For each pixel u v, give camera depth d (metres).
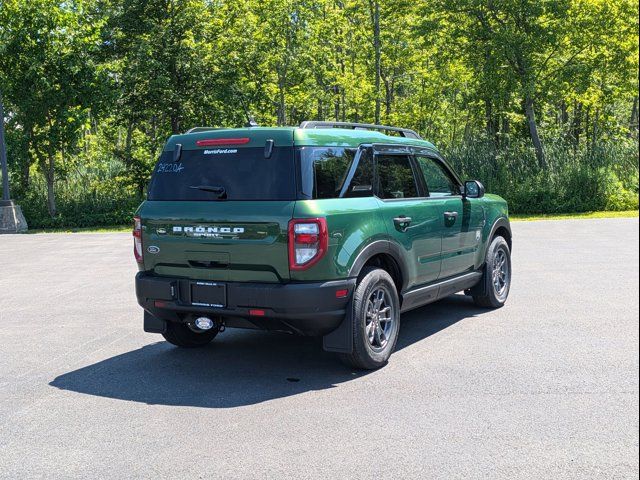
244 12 33.22
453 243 6.88
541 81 28.31
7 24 26.52
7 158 26.55
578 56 28.89
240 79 31.98
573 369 5.40
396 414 4.44
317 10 36.31
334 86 40.25
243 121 32.81
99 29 28.05
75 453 3.90
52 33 27.08
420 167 6.62
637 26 27.38
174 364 5.84
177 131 32.06
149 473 3.61
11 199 27.25
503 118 32.66
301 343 6.56
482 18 28.59
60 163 30.05
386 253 5.70
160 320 5.84
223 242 5.19
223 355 6.13
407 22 34.44
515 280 9.88
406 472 3.55
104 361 5.97
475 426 4.20
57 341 6.76
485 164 28.23
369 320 5.51
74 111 27.08
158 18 31.06
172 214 5.43
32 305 8.80
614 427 4.14
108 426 4.33
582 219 22.89
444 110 40.09
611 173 27.12
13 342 6.76
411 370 5.48
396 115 37.62
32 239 20.41
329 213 5.09
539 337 6.48
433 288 6.53
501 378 5.19
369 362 5.43
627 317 7.32
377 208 5.64
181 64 29.78
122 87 29.42
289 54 32.84
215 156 5.42
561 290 9.02
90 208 28.48
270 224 5.00
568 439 3.96
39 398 4.95
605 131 36.56
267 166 5.18
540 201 26.73
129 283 10.52
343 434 4.11
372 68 37.88
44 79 25.98
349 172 5.53
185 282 5.38
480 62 29.92
